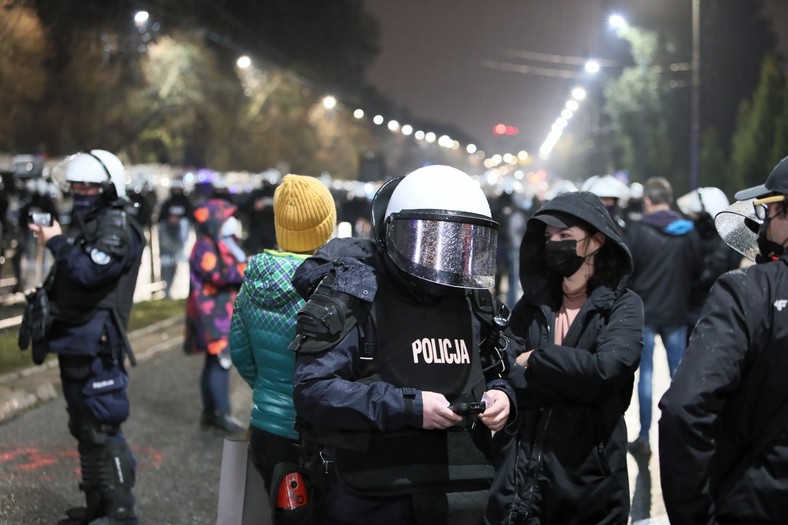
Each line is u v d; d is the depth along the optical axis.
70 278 4.93
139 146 46.25
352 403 2.95
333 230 4.32
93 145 41.12
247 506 4.07
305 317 3.04
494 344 3.27
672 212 7.66
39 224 5.00
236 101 58.62
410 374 3.07
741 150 30.14
